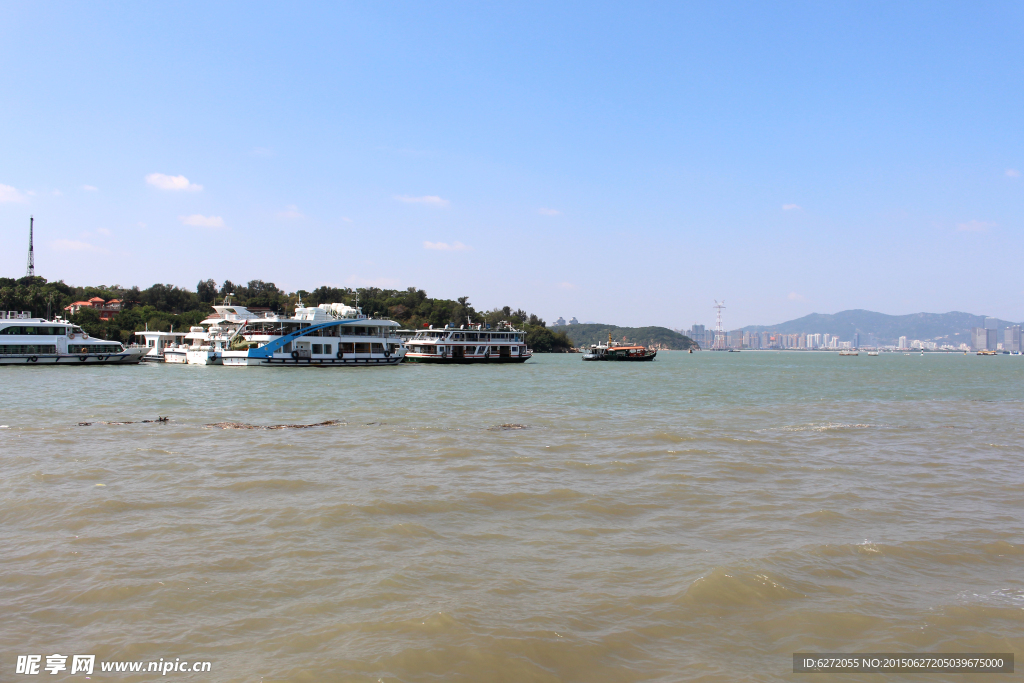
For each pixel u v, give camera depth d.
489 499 20.23
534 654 10.73
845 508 19.62
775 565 14.59
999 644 11.24
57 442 29.70
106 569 14.02
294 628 11.52
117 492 20.45
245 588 13.17
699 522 18.09
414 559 14.90
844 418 43.41
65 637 11.17
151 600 12.58
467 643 10.97
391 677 9.95
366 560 14.78
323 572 14.03
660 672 10.34
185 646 10.90
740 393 67.00
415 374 92.88
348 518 17.84
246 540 16.05
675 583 13.62
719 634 11.58
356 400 52.84
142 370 90.94
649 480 23.12
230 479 22.47
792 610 12.48
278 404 48.91
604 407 49.44
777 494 21.28
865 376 112.56
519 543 16.17
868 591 13.39
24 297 152.88
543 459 26.84
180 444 29.69
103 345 101.44
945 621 12.08
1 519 17.58
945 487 22.53
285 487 21.39
